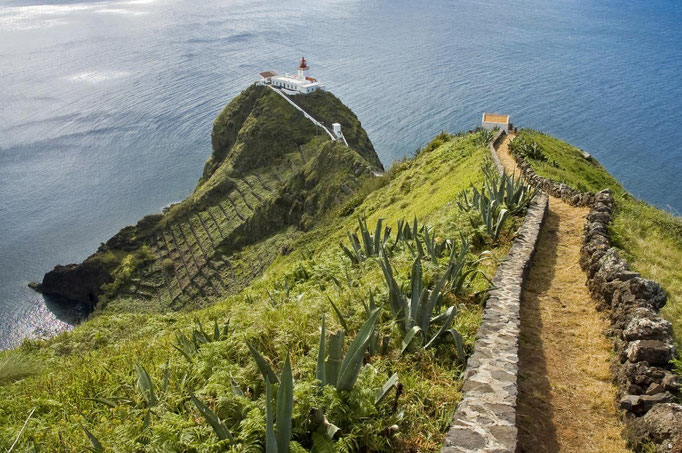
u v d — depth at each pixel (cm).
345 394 482
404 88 14612
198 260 8375
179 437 456
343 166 7550
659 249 1330
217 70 18738
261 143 10175
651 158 9494
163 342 1009
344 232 3228
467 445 449
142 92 16975
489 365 586
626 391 579
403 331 680
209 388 532
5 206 10400
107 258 8431
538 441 520
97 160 12450
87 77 18988
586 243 1119
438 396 542
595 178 3077
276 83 11481
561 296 899
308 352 626
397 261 1019
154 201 10744
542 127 11000
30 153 12850
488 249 1104
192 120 14512
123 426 515
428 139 10800
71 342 1484
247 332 720
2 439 582
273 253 7569
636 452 499
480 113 12112
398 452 466
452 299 802
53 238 9350
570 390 614
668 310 955
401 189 3219
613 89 13925
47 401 680
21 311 7519
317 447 424
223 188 9650
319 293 961
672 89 13850
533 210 1348
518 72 15888
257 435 426
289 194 8100
